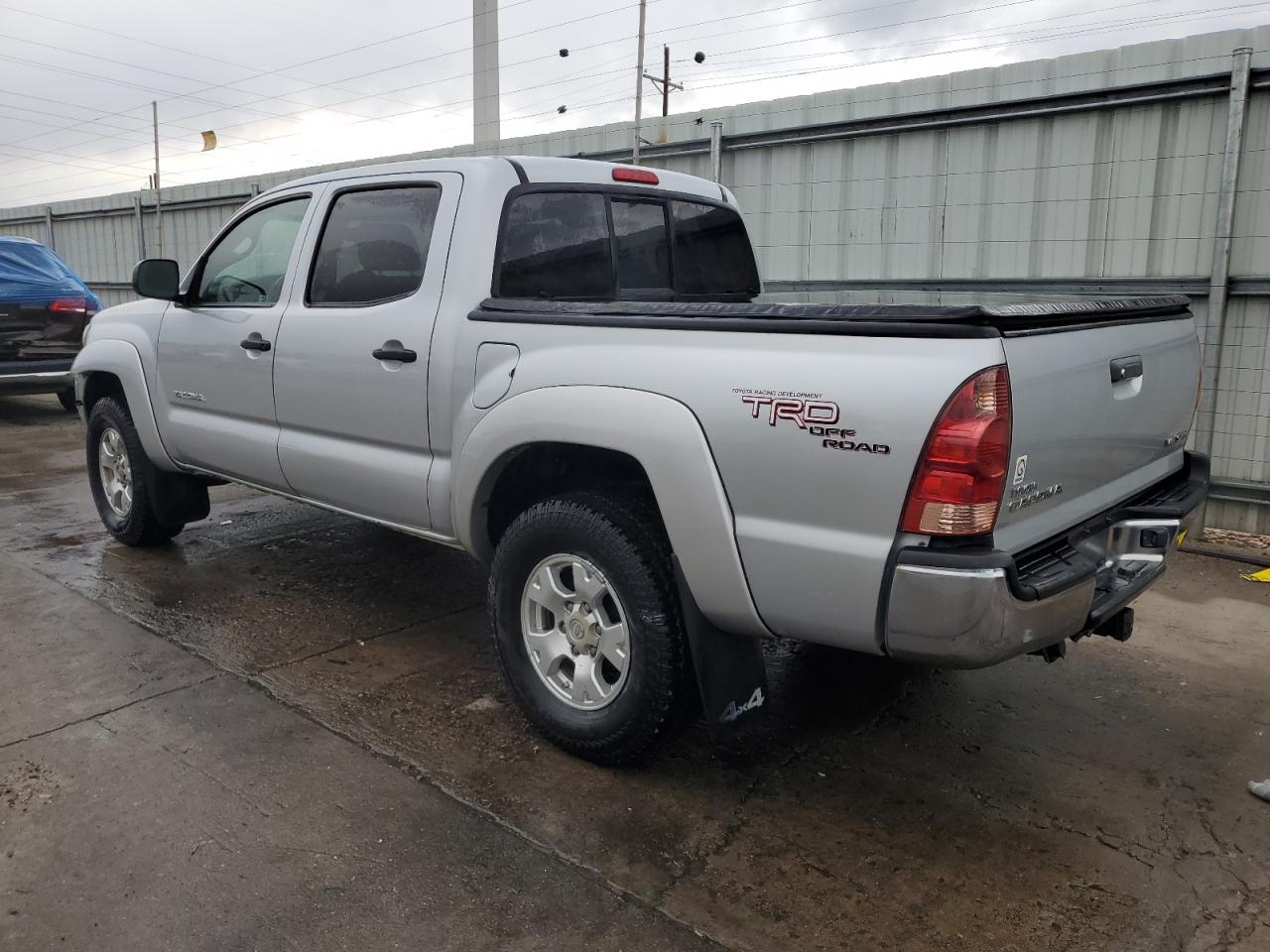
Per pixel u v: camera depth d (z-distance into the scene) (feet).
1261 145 17.74
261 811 9.27
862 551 7.83
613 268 12.86
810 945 7.65
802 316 8.16
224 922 7.73
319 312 12.66
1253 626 14.73
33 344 31.76
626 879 8.43
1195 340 11.08
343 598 15.30
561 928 7.77
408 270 11.76
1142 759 10.73
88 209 51.57
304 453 13.08
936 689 12.46
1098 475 9.17
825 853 8.88
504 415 10.14
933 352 7.50
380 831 9.01
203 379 14.70
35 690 11.79
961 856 8.88
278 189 13.97
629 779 10.05
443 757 10.41
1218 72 17.76
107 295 52.65
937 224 21.72
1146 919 8.04
